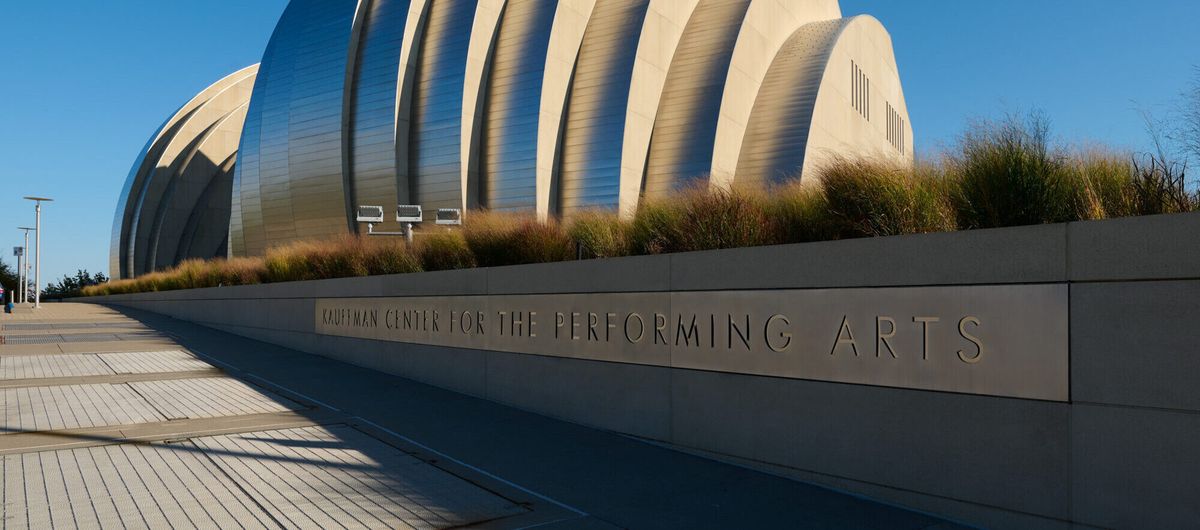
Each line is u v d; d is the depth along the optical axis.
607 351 8.53
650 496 6.07
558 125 30.66
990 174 6.19
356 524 5.31
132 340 19.59
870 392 6.00
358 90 34.00
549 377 9.38
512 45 31.59
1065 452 4.91
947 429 5.52
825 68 32.31
